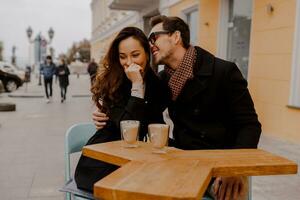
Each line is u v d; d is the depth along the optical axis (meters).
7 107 11.86
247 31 8.26
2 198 4.02
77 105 13.99
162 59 2.34
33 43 37.12
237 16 8.73
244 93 2.23
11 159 5.64
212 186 2.15
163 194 1.25
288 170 1.66
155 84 2.47
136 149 1.88
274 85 7.00
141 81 2.23
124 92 2.35
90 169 2.17
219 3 9.33
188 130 2.36
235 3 8.84
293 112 6.43
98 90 2.36
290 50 6.50
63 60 15.20
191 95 2.29
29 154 5.96
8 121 9.62
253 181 4.46
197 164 1.63
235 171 1.62
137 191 1.28
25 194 4.14
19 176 4.79
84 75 50.59
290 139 6.54
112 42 2.35
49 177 4.75
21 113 11.40
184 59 2.31
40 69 27.89
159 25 2.35
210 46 9.89
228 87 2.23
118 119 2.22
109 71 2.35
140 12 17.84
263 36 7.36
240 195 2.08
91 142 2.30
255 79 7.67
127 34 2.34
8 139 7.23
